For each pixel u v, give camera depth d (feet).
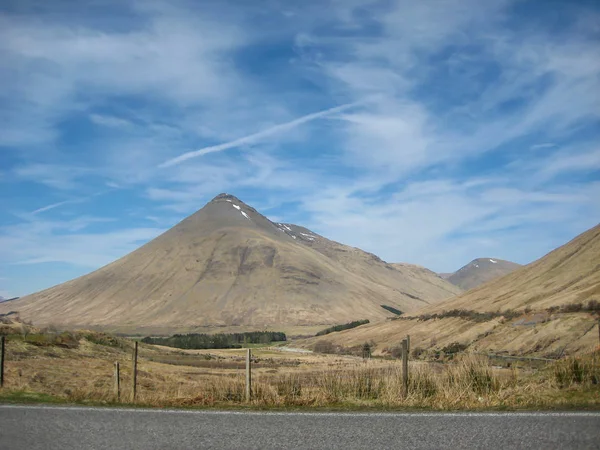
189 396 60.80
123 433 38.68
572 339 226.38
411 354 298.97
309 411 49.08
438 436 36.42
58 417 45.52
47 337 175.83
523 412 44.91
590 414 42.83
